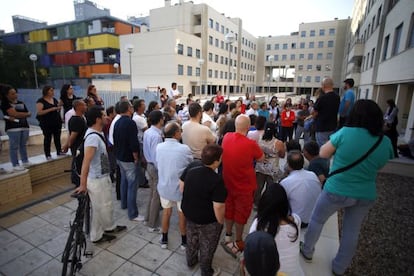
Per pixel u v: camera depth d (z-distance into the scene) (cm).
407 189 475
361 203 210
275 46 5722
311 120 637
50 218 347
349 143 198
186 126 324
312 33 5272
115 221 346
